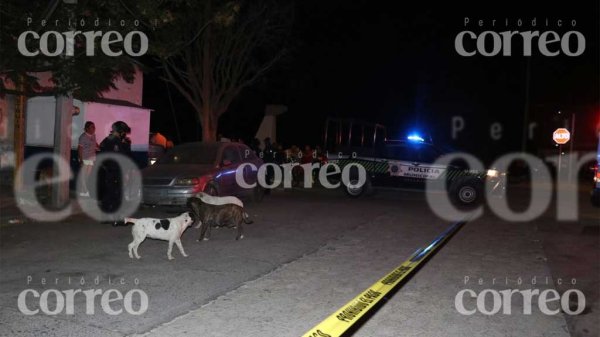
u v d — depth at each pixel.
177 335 5.25
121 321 5.60
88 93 11.81
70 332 5.27
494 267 8.37
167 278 7.24
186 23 19.69
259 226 11.42
